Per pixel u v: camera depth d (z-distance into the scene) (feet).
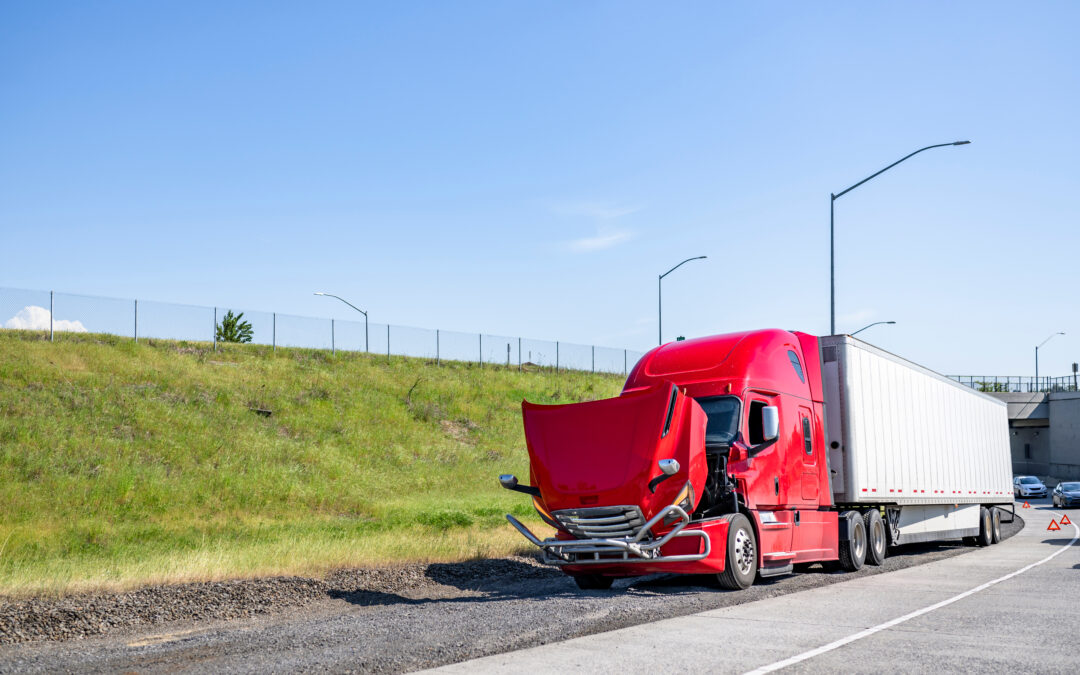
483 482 121.60
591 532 40.19
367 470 115.75
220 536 72.13
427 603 37.93
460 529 74.79
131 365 131.23
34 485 85.76
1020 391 277.85
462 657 24.21
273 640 28.43
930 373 70.23
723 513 42.22
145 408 115.03
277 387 140.67
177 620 34.19
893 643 25.62
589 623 29.40
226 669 23.79
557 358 210.18
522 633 27.45
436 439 138.72
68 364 124.98
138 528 76.48
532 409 42.24
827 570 53.78
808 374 52.65
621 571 41.75
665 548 40.06
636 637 26.91
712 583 44.16
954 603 34.96
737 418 43.39
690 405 40.04
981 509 80.59
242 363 149.28
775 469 45.60
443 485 116.98
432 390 163.43
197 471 99.25
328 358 166.50
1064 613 31.89
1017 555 63.41
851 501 53.78
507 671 21.99
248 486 97.45
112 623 32.60
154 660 25.86
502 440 146.82
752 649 24.72
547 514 42.42
